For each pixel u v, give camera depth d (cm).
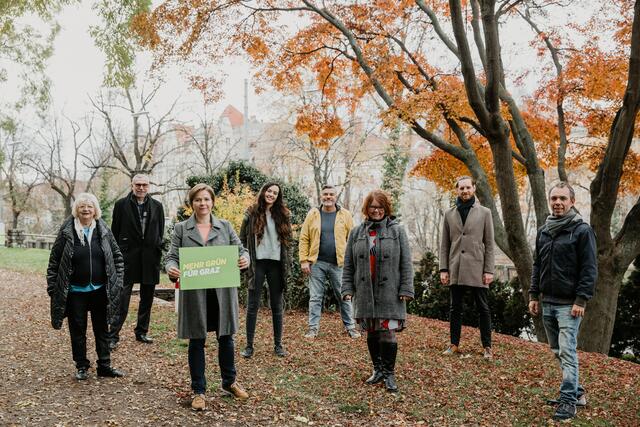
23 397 460
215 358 599
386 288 505
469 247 643
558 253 471
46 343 671
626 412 481
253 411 446
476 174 1166
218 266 443
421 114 1076
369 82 1250
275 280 626
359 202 3694
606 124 1290
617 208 3241
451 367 602
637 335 1043
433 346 704
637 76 894
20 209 3997
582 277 457
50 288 496
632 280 1055
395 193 2052
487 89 937
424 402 488
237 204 984
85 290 508
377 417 449
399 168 2062
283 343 689
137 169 2880
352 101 1429
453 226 657
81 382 506
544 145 1395
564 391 465
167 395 474
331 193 730
